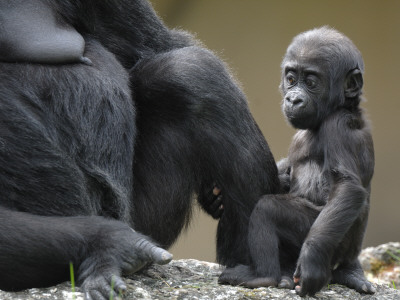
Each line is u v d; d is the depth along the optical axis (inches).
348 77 441.4
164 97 428.8
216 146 426.6
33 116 388.2
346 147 420.2
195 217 472.7
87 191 398.6
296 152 450.3
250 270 414.6
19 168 376.8
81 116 399.5
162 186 434.3
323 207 414.0
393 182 1250.0
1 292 354.6
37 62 402.9
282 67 460.8
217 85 426.6
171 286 406.6
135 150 437.7
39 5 416.5
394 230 1237.7
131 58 478.9
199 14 1331.2
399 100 1266.0
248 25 1318.9
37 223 362.3
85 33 442.9
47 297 352.8
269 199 418.6
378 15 1282.0
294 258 426.3
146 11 486.9
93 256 364.8
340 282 430.0
